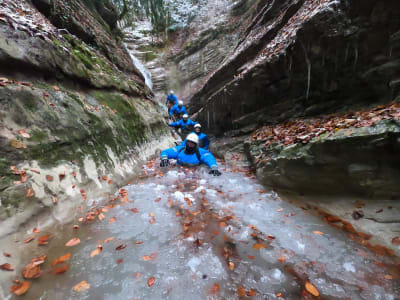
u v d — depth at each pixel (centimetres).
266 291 152
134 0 2003
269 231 230
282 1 828
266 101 612
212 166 446
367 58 338
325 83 423
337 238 210
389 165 224
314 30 376
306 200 298
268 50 643
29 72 267
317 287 155
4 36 240
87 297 143
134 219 242
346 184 262
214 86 1073
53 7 514
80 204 238
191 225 239
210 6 1894
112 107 449
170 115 1082
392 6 285
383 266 171
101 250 187
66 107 297
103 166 318
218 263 178
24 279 143
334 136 258
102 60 592
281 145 361
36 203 190
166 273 167
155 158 543
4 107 205
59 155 247
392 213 216
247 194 339
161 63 1817
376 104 340
